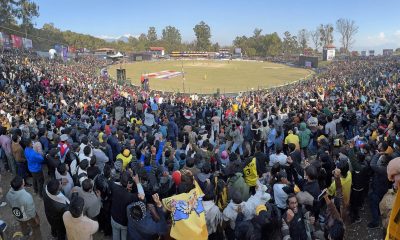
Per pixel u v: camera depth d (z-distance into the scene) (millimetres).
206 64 121062
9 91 28891
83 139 11836
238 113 24219
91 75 66875
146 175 8883
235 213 7969
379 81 44344
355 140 13727
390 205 7371
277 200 8656
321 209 8148
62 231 8672
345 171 8969
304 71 100562
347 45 172000
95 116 22000
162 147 12742
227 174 10539
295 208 7422
